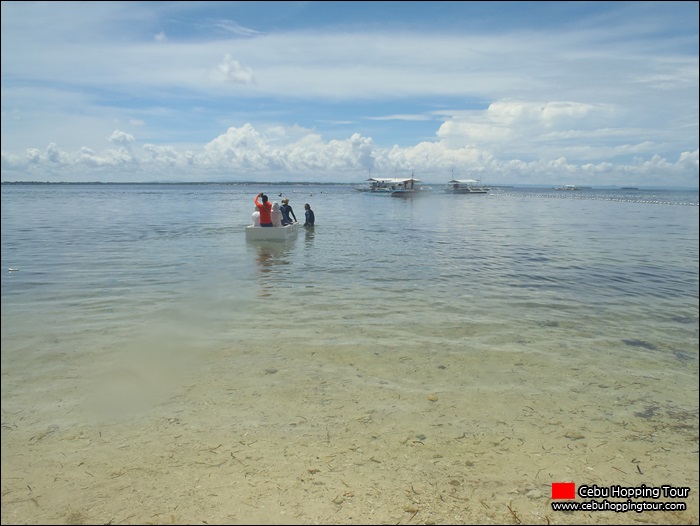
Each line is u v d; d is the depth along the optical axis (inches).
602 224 1264.8
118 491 137.0
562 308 352.2
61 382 209.0
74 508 129.7
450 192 4835.1
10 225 1031.6
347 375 220.1
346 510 130.1
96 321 301.0
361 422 177.3
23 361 232.5
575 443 166.1
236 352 247.4
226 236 806.5
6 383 207.2
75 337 269.1
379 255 606.9
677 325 311.4
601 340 278.4
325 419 179.0
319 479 143.3
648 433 173.8
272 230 732.0
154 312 322.7
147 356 240.4
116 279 433.7
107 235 821.2
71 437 164.9
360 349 254.7
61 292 381.1
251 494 136.2
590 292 410.0
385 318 315.3
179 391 201.0
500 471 149.2
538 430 174.2
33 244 690.2
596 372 229.6
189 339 267.1
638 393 207.0
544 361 242.7
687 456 159.6
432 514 129.1
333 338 271.7
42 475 143.9
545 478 146.3
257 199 745.0
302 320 307.1
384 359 240.8
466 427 175.2
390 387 207.9
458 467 150.7
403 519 126.9
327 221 1240.2
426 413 185.0
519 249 702.5
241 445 160.9
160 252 608.4
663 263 586.2
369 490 138.7
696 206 2625.5
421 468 149.8
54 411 183.0
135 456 154.1
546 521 127.3
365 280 441.7
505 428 175.0
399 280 444.8
